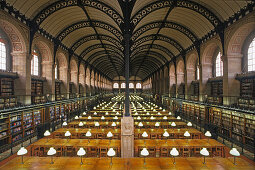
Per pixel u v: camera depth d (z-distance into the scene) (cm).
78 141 1047
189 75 2425
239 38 1373
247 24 1198
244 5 1190
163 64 3800
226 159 736
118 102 4178
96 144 995
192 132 1262
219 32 1501
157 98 4450
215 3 1362
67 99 2302
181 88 2891
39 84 1853
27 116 1384
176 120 1811
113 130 1328
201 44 1945
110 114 2056
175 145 977
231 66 1437
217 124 1546
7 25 1241
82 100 3123
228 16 1383
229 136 1350
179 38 2309
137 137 1287
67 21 1809
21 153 611
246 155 1052
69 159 731
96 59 3956
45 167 658
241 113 1201
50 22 1655
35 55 1906
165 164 689
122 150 952
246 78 1345
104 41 2705
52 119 1839
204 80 1958
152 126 1549
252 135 1099
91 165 675
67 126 1572
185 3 1460
